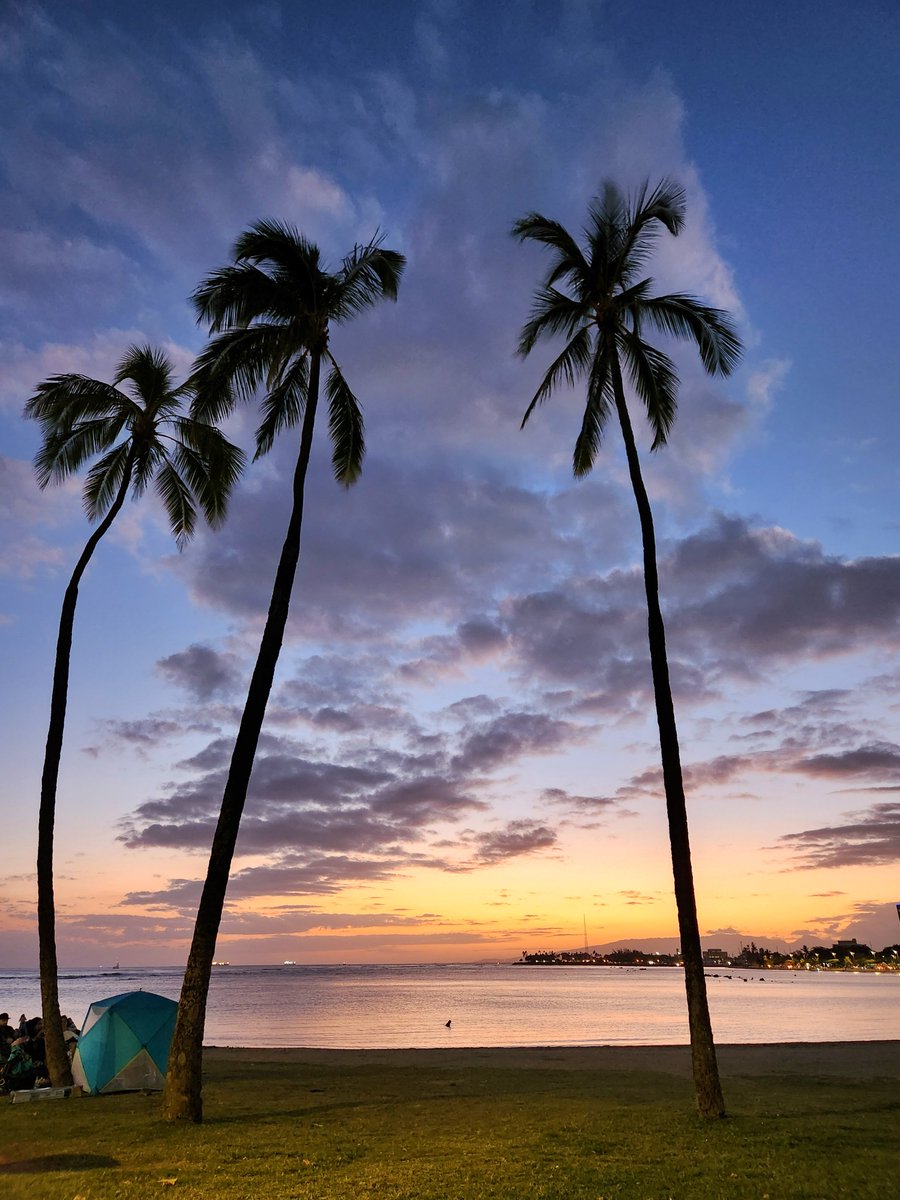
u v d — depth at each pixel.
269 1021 61.22
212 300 17.50
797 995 123.44
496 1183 9.78
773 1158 11.01
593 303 18.19
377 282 19.27
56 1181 9.95
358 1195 9.32
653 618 16.31
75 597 20.67
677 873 15.10
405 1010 78.44
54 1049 18.41
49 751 19.66
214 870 15.09
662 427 18.41
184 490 24.14
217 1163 10.94
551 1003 93.44
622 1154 11.38
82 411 21.45
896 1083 20.14
